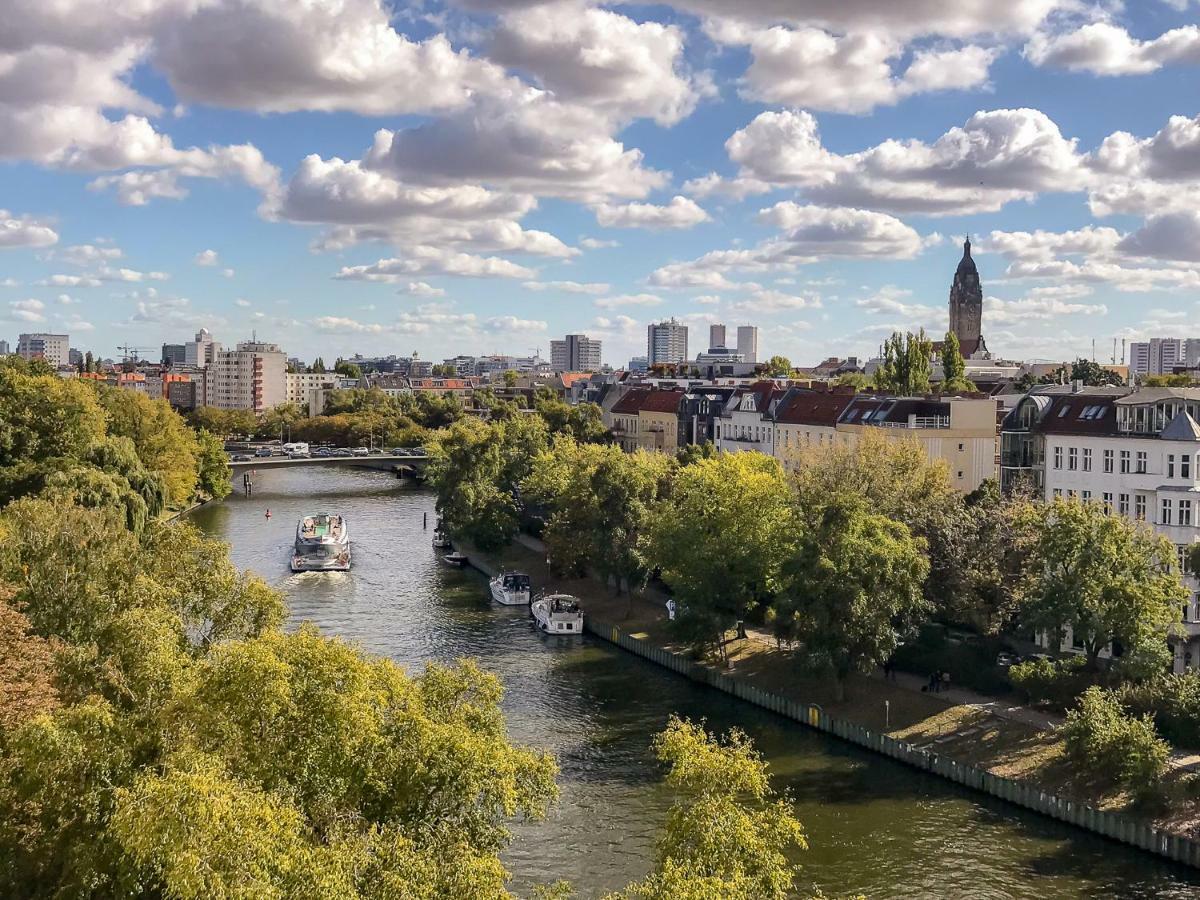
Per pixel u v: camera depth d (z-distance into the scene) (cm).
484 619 11731
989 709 7819
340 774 3706
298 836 3234
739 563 9356
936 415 13362
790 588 8362
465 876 3422
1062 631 7712
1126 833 6125
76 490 11606
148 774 3516
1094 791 6488
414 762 3906
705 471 10081
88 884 3388
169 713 3931
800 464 11844
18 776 3788
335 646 4166
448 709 4616
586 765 7331
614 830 6291
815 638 8125
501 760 4056
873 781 7112
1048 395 10831
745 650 9731
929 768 7269
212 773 3216
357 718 3816
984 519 9269
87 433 14175
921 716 7875
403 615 11894
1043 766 6862
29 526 6750
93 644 5159
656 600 11931
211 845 2941
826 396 15975
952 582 8894
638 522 11394
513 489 16675
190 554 6638
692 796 4441
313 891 3003
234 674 3794
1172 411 9331
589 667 9862
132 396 18662
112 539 6906
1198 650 8394
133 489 14012
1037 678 7725
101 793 3666
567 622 11112
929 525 9581
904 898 5494
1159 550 7819
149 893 3256
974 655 8444
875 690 8431
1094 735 6506
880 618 8044
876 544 8131
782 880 3662
